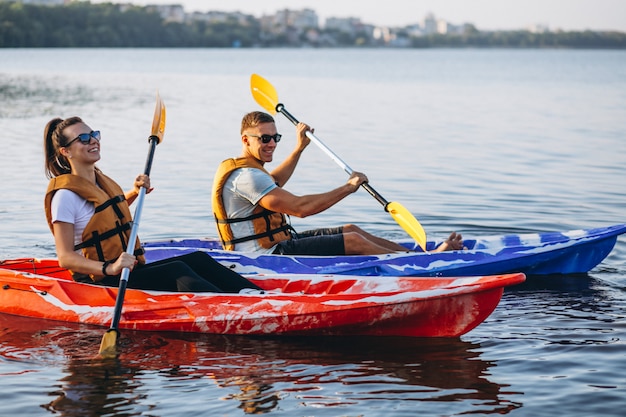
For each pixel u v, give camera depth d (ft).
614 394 12.39
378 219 25.58
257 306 15.29
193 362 13.96
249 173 17.95
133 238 15.28
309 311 15.06
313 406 12.06
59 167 15.44
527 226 24.35
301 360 14.06
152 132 18.39
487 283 14.52
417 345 14.79
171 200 28.07
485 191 29.86
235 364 13.85
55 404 12.16
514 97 79.20
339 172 34.27
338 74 135.13
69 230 14.80
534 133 48.47
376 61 245.04
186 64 175.22
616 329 15.53
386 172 34.30
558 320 16.16
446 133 48.73
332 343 14.97
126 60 192.54
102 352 14.26
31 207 26.76
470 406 12.04
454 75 135.85
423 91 88.53
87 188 15.01
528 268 19.62
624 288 18.56
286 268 18.10
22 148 40.81
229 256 18.19
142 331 15.66
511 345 14.67
